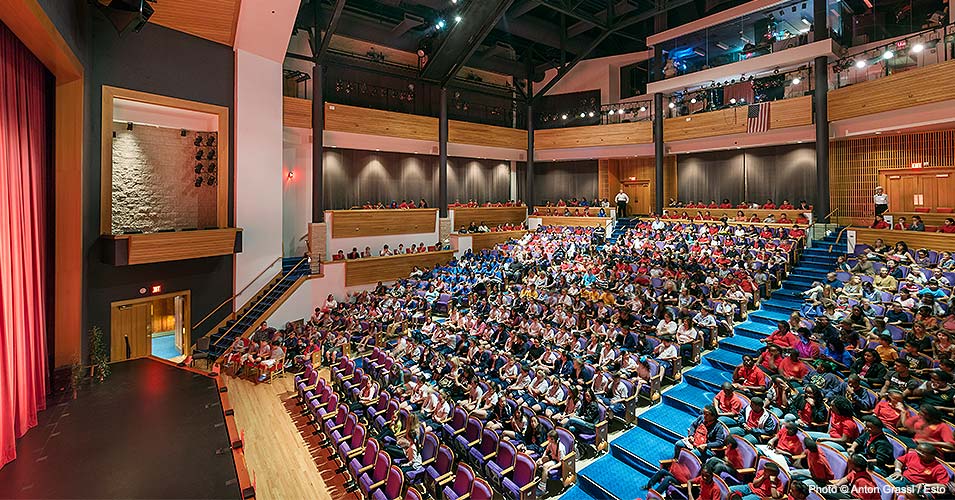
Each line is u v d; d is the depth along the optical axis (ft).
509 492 22.24
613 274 49.14
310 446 29.22
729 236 56.49
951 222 44.04
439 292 56.03
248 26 44.32
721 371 32.01
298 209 63.77
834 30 54.08
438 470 24.09
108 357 37.55
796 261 48.85
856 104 50.93
